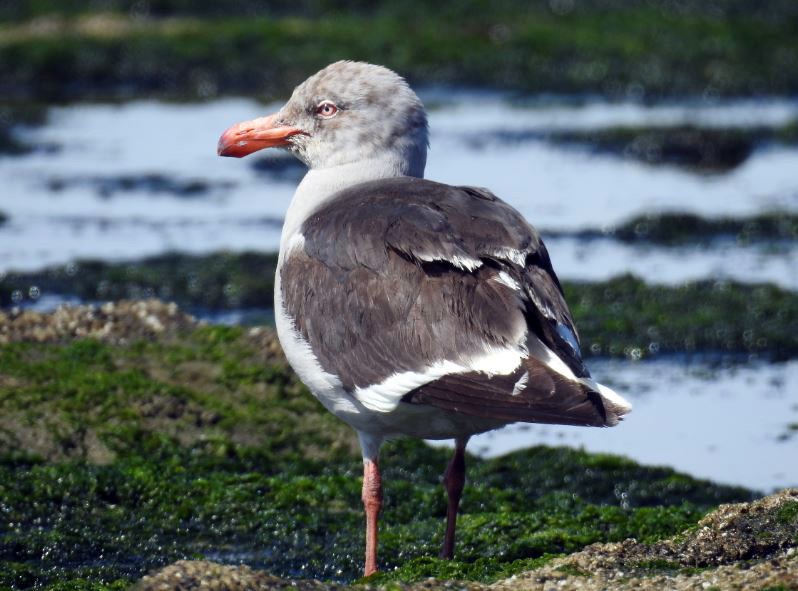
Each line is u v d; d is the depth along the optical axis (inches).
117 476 473.4
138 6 1453.0
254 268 783.7
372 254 373.4
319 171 444.1
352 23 1396.4
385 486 483.5
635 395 609.3
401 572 369.4
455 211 373.4
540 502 479.2
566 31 1374.3
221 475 484.1
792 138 1114.1
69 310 604.1
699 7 1454.2
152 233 860.0
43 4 1446.9
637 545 363.6
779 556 336.5
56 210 906.7
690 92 1284.4
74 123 1162.6
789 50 1350.9
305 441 519.5
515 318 346.3
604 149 1087.0
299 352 392.8
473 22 1406.3
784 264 799.7
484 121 1171.3
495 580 359.3
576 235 858.1
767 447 544.1
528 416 333.1
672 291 738.2
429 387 354.0
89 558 424.5
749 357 661.9
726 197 948.6
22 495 458.0
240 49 1323.8
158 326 596.1
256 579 314.2
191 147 1085.8
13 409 508.7
